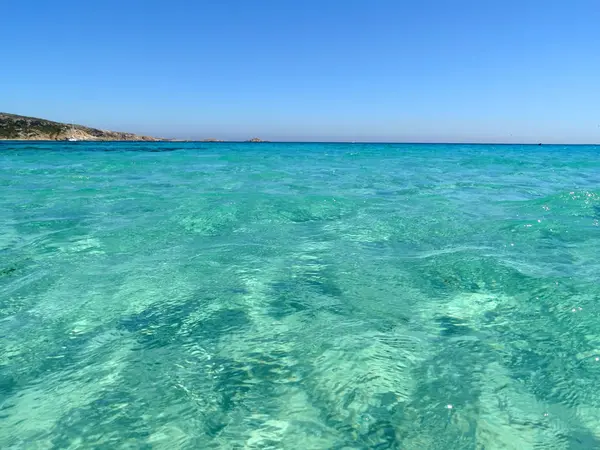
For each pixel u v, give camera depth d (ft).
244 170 52.29
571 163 69.46
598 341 8.58
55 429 6.18
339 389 7.16
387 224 20.01
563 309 10.02
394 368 7.76
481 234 17.75
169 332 9.26
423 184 37.19
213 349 8.52
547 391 7.02
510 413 6.50
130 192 30.25
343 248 15.97
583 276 12.11
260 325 9.59
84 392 7.09
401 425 6.26
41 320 9.80
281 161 73.26
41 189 31.99
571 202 23.97
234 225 19.84
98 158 75.31
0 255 14.83
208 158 79.56
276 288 11.84
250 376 7.55
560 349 8.36
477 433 6.07
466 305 10.58
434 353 8.29
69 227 19.06
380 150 139.33
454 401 6.80
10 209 23.49
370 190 32.53
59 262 14.10
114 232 18.19
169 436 6.05
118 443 5.90
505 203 25.68
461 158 85.30
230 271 13.28
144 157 80.23
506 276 12.26
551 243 16.05
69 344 8.75
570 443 5.87
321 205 24.54
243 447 5.83
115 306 10.59
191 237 17.65
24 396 6.98
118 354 8.34
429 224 19.88
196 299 11.06
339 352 8.34
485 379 7.38
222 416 6.48
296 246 16.29
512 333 9.08
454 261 13.83
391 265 13.76
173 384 7.32
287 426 6.26
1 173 45.52
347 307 10.57
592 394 6.93
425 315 10.07
